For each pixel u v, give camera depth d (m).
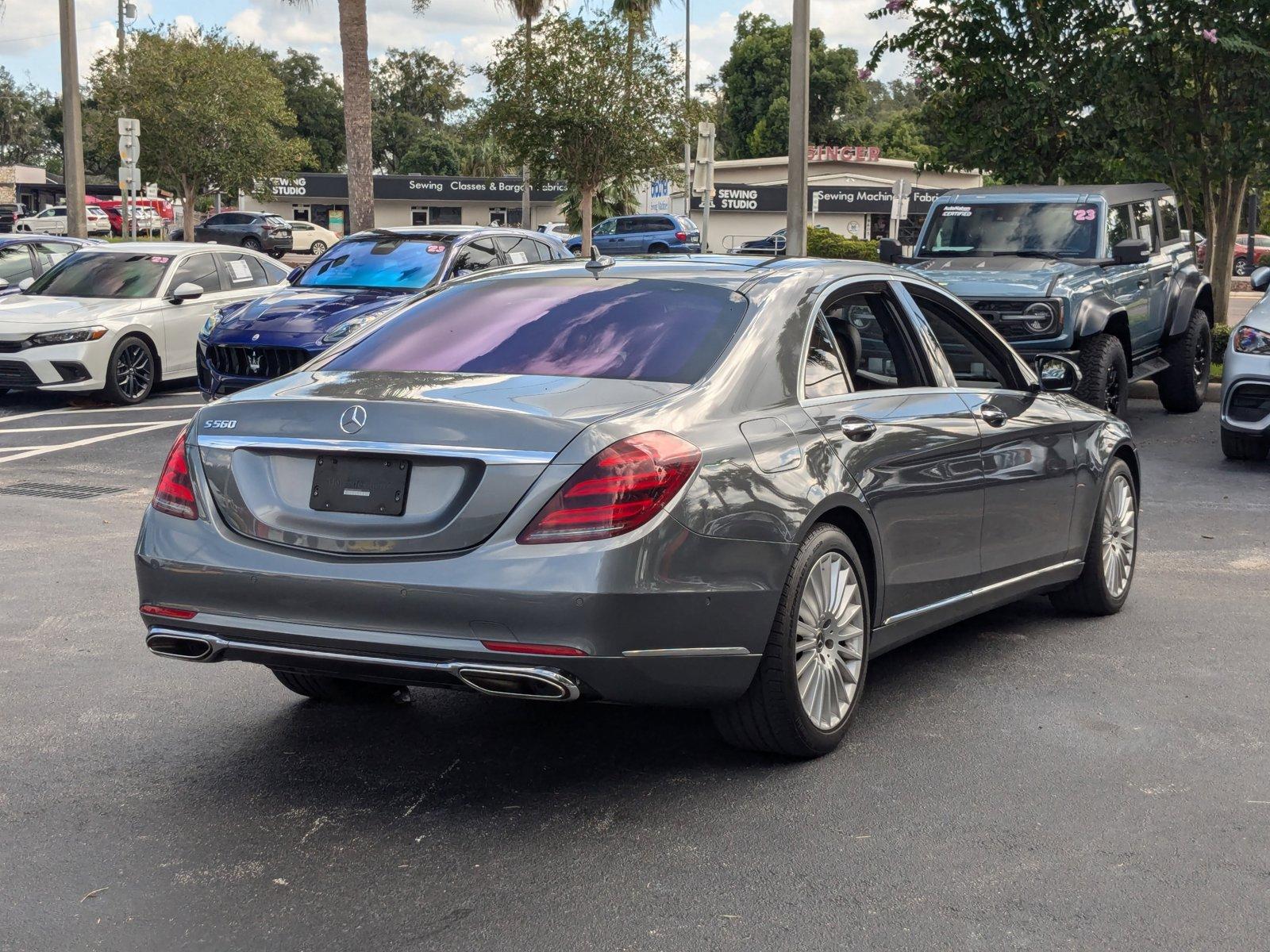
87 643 5.71
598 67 27.89
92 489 9.51
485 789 4.15
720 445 3.93
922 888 3.46
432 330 4.62
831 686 4.39
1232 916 3.31
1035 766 4.36
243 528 3.92
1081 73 15.55
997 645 5.85
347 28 22.64
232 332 11.27
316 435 3.85
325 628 3.76
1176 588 6.94
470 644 3.62
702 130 23.27
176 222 63.41
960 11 15.77
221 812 3.96
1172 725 4.77
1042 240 12.18
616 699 3.74
